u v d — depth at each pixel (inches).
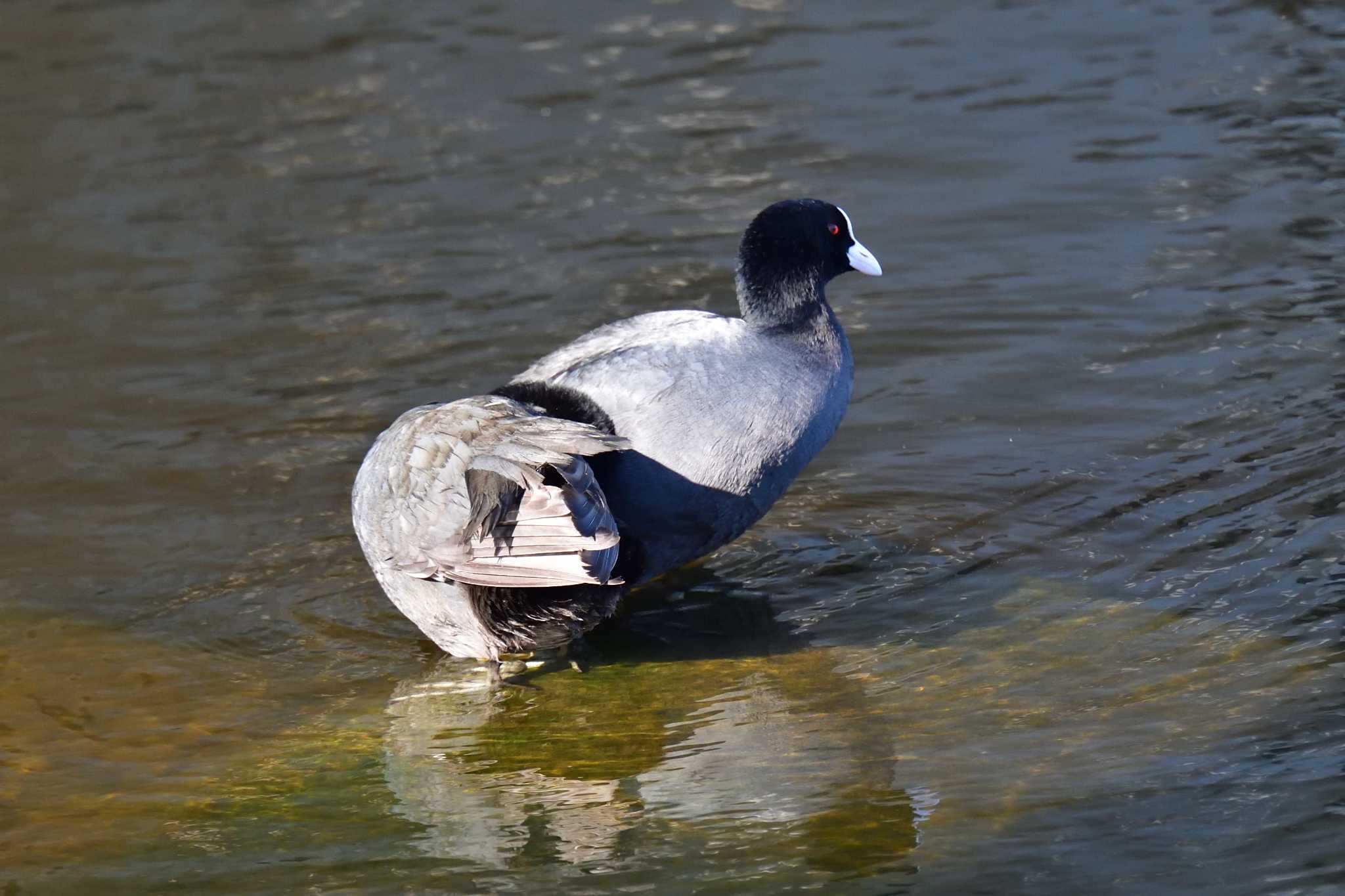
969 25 962.7
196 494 511.5
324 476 520.4
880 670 392.8
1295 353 552.7
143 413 571.5
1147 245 659.4
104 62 992.9
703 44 968.3
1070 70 877.2
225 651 423.8
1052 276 639.1
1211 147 756.0
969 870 303.4
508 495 376.5
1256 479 470.3
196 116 896.3
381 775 361.7
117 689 404.8
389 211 752.3
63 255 721.0
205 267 701.3
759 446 425.4
